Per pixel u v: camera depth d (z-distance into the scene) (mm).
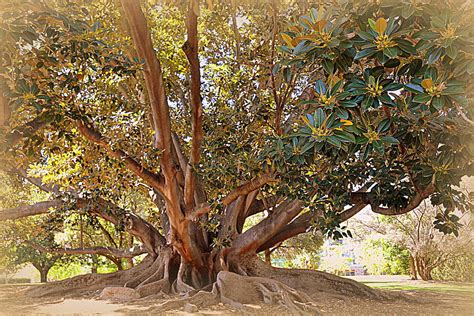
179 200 11523
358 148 4289
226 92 11125
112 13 8883
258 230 12586
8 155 6871
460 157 5094
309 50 3830
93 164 10500
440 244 20938
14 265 19500
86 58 6719
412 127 5262
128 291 11469
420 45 3473
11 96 5734
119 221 13438
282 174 7898
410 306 10586
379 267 29750
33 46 6195
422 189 8578
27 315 9203
